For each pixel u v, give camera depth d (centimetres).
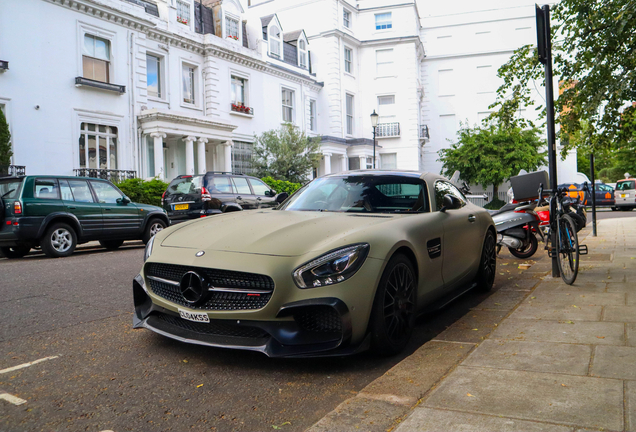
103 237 1005
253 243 322
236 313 301
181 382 294
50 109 1557
